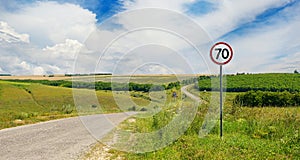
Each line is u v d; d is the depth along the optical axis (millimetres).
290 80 62031
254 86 49281
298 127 10141
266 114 12672
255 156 7109
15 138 11273
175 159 7168
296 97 27609
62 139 10961
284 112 13164
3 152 8680
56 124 16344
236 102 15367
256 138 9375
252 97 27922
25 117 21062
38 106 38156
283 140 8469
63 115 23047
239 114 13344
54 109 30031
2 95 45844
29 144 9953
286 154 7355
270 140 9039
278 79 62438
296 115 11711
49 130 13664
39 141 10547
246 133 10180
